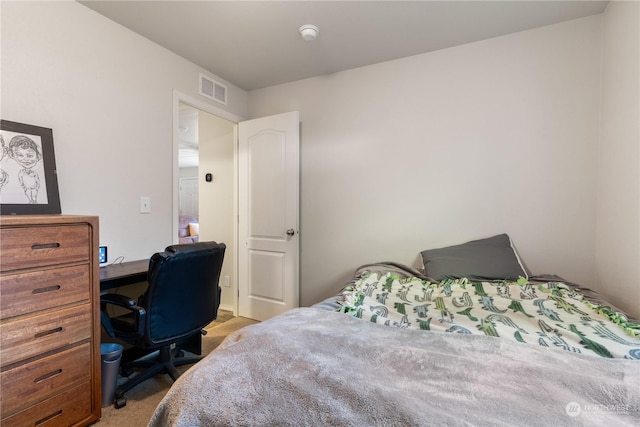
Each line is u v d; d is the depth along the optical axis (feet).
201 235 11.40
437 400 2.17
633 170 4.99
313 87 9.30
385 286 5.92
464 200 7.47
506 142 7.04
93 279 4.88
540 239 6.77
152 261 5.15
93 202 6.23
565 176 6.55
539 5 5.97
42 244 4.26
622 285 5.31
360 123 8.63
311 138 9.35
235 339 3.41
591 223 6.34
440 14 6.24
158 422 2.63
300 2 5.89
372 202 8.50
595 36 6.26
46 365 4.32
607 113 5.92
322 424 2.07
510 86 6.98
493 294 5.27
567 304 4.64
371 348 2.96
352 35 7.02
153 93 7.38
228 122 10.28
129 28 6.80
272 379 2.50
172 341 5.68
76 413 4.67
